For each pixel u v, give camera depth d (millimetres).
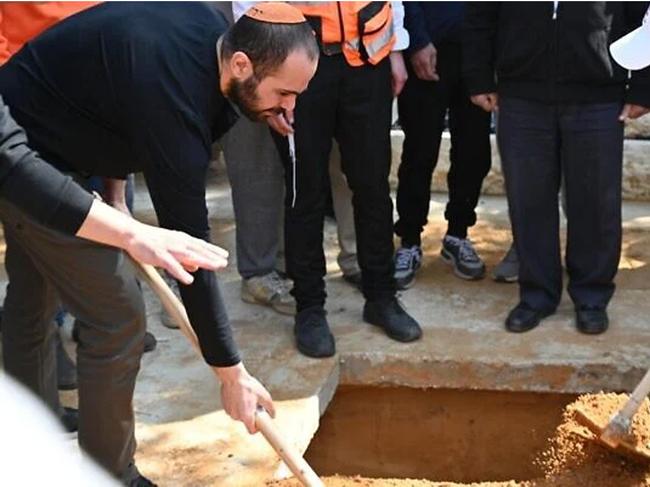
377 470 4816
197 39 2865
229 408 3072
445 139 6617
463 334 4754
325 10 4168
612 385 4496
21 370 3344
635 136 6664
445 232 5992
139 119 2805
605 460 3811
